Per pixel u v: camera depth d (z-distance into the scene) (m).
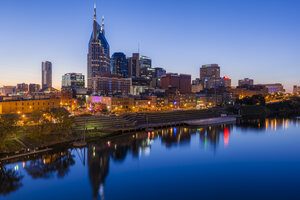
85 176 64.25
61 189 56.50
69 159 77.50
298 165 78.44
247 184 62.69
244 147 101.31
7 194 53.44
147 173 69.00
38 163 72.56
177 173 69.75
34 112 91.19
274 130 142.50
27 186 57.25
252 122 178.25
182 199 53.59
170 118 168.00
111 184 60.59
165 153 89.50
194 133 129.75
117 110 178.25
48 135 95.75
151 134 123.88
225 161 82.00
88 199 52.31
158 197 54.31
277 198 54.78
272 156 88.69
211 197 54.81
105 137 111.12
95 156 82.00
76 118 125.25
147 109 199.25
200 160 82.50
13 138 86.88
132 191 57.00
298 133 132.75
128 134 121.69
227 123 172.25
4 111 119.38
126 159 80.50
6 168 67.56
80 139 101.50
